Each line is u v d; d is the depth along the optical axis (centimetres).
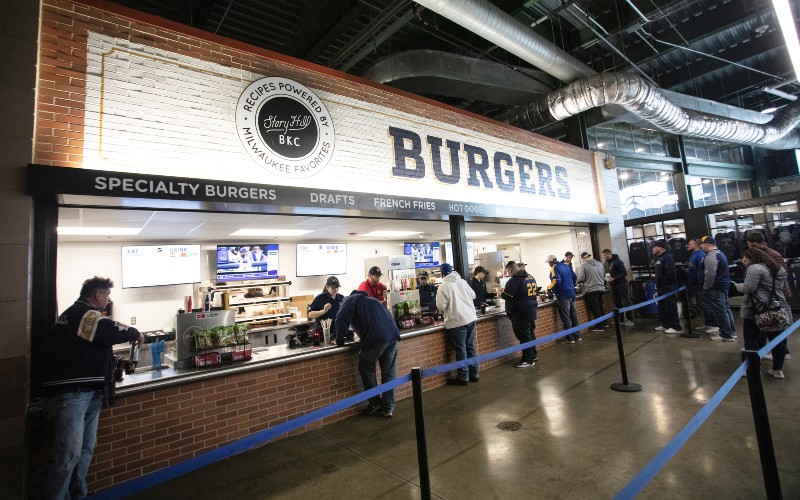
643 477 191
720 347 603
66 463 254
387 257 807
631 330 796
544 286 1186
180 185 359
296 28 688
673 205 1385
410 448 351
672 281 739
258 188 405
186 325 379
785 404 378
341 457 343
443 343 558
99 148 338
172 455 333
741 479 266
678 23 817
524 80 866
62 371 264
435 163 597
